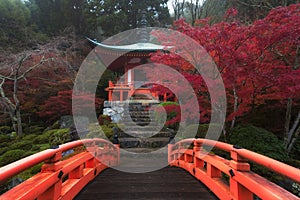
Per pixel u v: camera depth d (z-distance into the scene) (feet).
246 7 32.07
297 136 18.33
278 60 14.46
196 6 49.03
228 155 15.94
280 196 4.63
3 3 50.78
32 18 60.85
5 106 34.55
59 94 34.17
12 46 43.14
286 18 11.82
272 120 21.45
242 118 20.53
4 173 4.17
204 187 10.73
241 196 6.82
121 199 9.09
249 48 13.23
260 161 5.27
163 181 12.00
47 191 6.84
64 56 39.29
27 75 34.71
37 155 5.84
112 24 54.54
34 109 37.83
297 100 19.31
